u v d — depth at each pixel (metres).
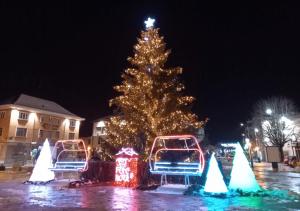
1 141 47.75
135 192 11.03
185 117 19.22
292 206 8.10
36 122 51.72
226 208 7.79
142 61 20.34
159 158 16.66
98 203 8.52
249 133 60.94
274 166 31.34
